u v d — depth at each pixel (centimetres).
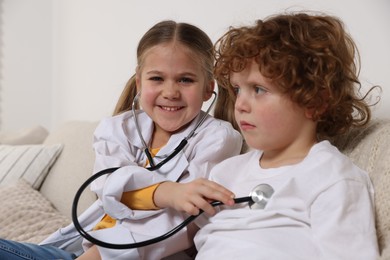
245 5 169
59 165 197
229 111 141
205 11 187
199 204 102
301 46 98
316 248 89
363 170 103
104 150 131
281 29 100
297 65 97
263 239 93
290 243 91
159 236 107
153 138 134
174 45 123
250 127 101
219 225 101
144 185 115
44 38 302
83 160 187
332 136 113
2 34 305
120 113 146
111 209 115
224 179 112
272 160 106
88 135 197
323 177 93
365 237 87
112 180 115
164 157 125
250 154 114
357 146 113
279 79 96
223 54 105
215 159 124
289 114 99
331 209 89
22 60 305
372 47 134
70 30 282
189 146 125
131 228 115
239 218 99
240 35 104
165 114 125
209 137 125
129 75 230
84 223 127
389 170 96
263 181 102
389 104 130
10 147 207
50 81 302
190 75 124
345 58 104
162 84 124
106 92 248
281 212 94
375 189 97
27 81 305
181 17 199
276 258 89
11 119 308
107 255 110
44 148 201
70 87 283
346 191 89
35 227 159
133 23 228
